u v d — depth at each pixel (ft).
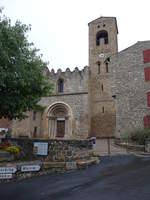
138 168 31.65
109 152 50.29
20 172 29.53
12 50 36.68
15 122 81.15
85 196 19.97
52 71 99.09
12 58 36.99
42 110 93.04
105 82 98.32
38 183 26.14
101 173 29.94
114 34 104.58
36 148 38.22
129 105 67.72
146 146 50.55
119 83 72.08
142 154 46.57
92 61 104.47
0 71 33.47
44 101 95.40
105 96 96.37
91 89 99.76
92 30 109.91
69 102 91.04
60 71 97.96
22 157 37.29
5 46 35.17
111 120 92.07
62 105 91.71
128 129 65.31
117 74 73.56
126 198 18.89
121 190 21.34
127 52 73.87
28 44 42.06
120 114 68.33
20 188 24.14
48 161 36.09
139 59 70.59
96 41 107.65
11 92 39.06
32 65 41.55
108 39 104.83
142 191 20.74
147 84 66.64
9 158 34.94
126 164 35.42
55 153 38.19
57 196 20.40
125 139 62.18
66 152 39.11
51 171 32.53
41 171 31.68
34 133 89.45
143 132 56.70
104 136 90.74
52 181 26.81
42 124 92.32
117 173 29.17
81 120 86.69
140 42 72.23
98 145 62.44
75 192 21.40
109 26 106.73
